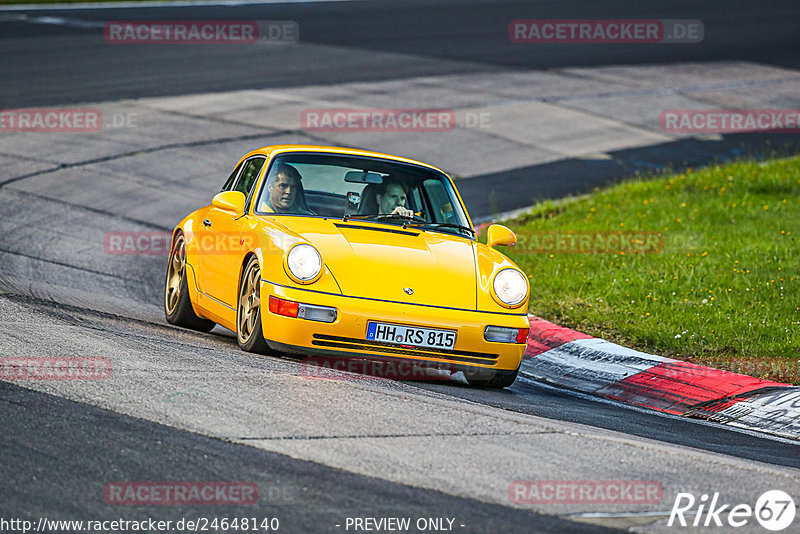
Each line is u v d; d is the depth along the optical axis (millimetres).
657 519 14625
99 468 15031
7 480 14336
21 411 17297
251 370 21531
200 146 63438
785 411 24375
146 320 29688
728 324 31984
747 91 91625
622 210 51375
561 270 40344
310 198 26922
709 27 127875
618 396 26938
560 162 66562
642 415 24141
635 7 142375
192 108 73000
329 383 21062
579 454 17688
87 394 18516
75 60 87750
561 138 72938
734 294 35562
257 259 24297
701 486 16453
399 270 23875
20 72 81062
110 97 74688
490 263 25297
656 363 28312
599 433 19938
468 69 94500
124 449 15867
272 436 16984
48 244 41531
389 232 25859
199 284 28453
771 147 72062
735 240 43438
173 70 86438
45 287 32406
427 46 106312
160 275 39625
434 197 28250
